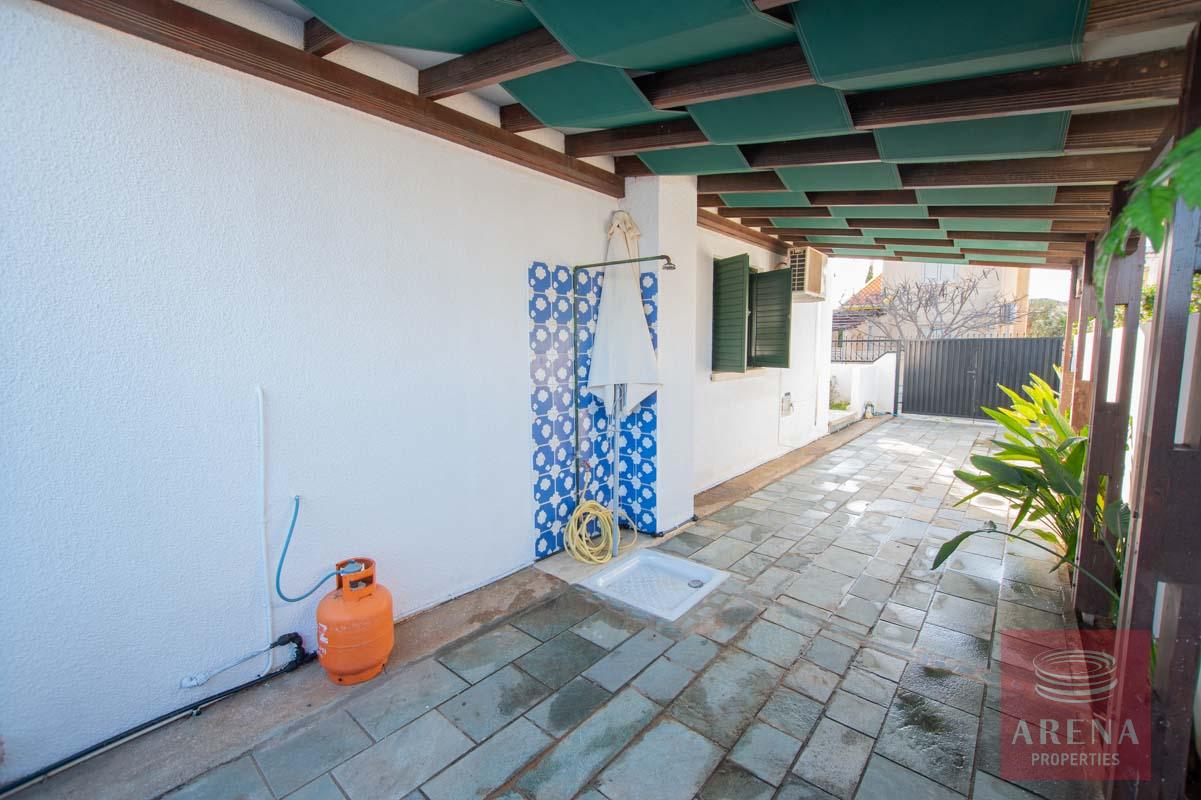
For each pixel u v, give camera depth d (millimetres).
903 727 2096
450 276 2936
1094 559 2762
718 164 3336
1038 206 3680
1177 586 1584
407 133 2676
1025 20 1603
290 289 2312
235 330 2166
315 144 2348
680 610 2975
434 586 3006
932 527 4297
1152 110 2236
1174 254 1495
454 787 1820
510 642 2666
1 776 1766
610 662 2504
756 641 2684
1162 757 1604
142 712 2033
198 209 2033
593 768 1896
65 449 1805
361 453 2615
